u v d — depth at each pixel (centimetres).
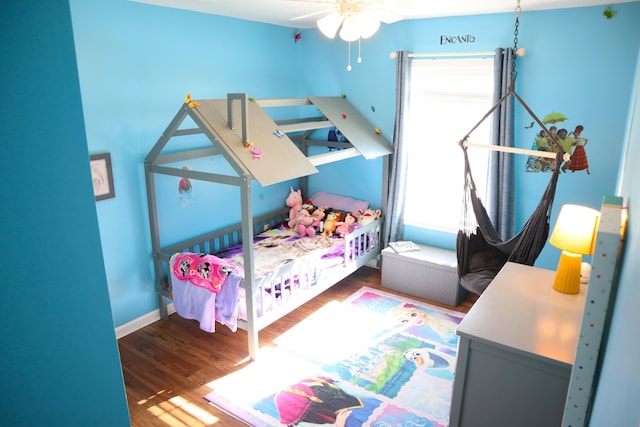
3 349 66
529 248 311
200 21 392
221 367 331
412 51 437
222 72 422
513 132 392
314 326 387
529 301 236
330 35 278
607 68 349
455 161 442
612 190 366
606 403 101
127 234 363
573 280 242
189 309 353
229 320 330
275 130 371
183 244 404
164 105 375
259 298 338
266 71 471
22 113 63
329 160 393
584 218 236
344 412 285
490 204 408
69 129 69
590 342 133
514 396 203
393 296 445
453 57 414
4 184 63
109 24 326
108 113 336
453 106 429
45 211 68
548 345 195
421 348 354
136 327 381
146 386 310
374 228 479
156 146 350
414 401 295
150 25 353
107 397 81
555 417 195
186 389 307
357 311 413
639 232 91
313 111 523
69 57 67
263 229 502
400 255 444
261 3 350
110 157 339
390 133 471
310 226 484
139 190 367
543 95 378
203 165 419
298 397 299
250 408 289
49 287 70
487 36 394
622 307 106
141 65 352
